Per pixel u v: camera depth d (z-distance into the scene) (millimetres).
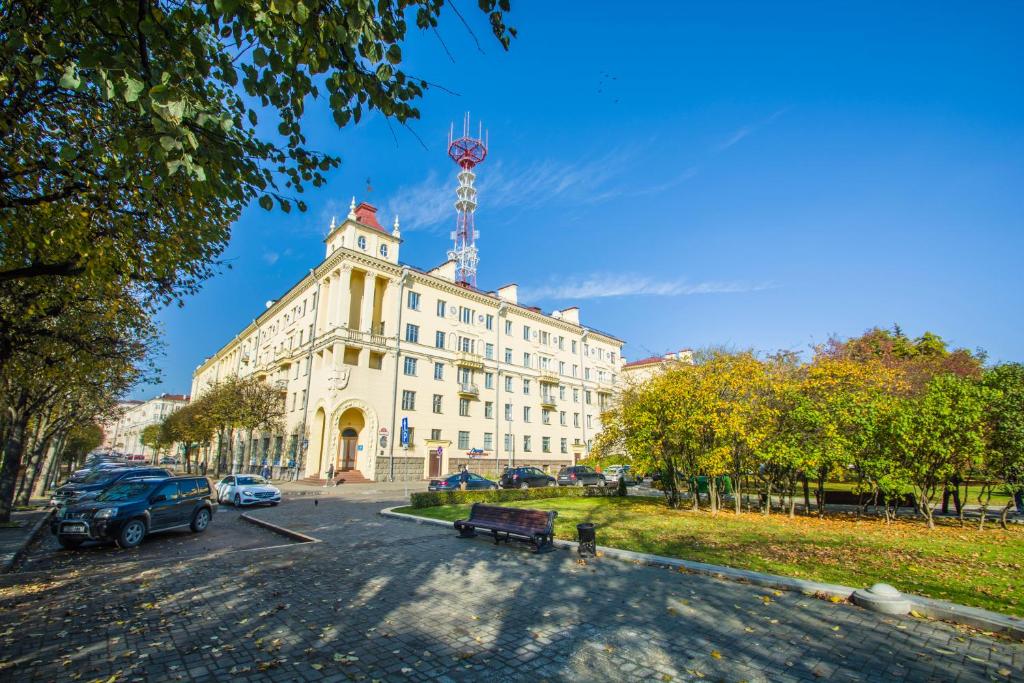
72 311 13062
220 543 12555
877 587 6531
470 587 7551
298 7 4035
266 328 55250
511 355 49938
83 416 25062
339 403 35875
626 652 5098
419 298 42500
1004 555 9555
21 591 7484
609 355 63188
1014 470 13281
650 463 17438
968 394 13258
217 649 5242
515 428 48438
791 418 15477
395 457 38188
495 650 5180
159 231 9547
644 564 8930
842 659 4891
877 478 14516
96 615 6367
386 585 7699
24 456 25547
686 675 4570
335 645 5352
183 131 4016
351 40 4406
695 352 27094
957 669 4660
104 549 11922
